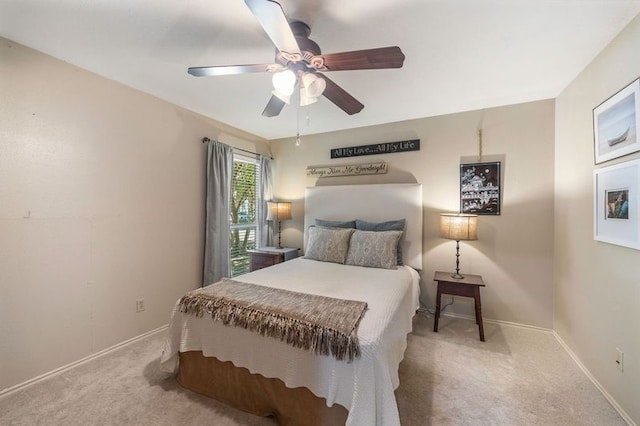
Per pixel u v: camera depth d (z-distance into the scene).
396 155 3.30
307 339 1.38
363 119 3.23
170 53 1.89
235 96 2.61
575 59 1.94
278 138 4.11
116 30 1.65
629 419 1.52
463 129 2.97
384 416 1.23
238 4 1.43
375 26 1.59
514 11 1.47
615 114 1.68
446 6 1.43
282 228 4.10
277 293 1.86
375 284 2.16
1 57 1.71
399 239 2.96
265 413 1.55
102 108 2.21
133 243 2.45
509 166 2.78
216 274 3.13
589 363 1.94
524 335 2.56
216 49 1.84
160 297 2.68
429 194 3.13
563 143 2.42
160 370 1.99
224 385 1.66
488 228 2.86
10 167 1.75
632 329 1.52
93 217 2.17
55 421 1.51
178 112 2.83
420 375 1.94
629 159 1.56
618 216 1.64
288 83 1.52
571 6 1.44
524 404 1.65
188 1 1.41
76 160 2.06
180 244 2.87
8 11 1.47
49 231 1.93
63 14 1.51
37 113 1.86
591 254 1.95
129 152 2.41
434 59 1.95
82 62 2.01
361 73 2.15
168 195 2.75
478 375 1.94
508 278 2.79
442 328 2.72
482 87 2.39
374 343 1.29
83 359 2.10
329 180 3.73
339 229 3.17
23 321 1.81
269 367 1.49
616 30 1.62
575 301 2.17
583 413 1.59
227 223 3.28
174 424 1.49
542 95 2.57
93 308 2.17
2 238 1.73
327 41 1.73
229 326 1.61
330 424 1.35
